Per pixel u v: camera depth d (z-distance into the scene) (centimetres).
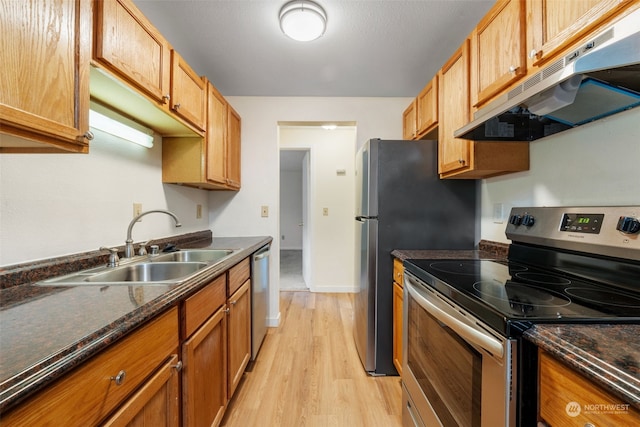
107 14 102
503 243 168
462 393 88
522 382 66
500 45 123
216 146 213
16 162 102
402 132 270
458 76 158
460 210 194
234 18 162
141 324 75
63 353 53
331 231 391
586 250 106
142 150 175
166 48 145
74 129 85
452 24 167
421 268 127
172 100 150
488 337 73
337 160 392
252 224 274
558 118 114
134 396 74
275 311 273
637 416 44
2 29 66
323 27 163
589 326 65
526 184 150
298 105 272
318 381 186
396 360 184
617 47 69
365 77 231
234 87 251
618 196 105
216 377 134
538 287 95
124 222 159
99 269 125
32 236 107
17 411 46
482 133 134
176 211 216
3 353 51
